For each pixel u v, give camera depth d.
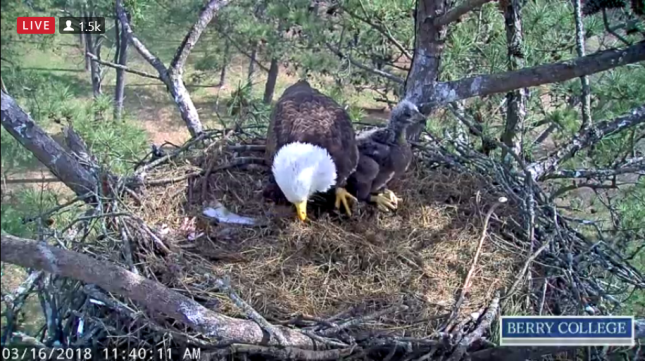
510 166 5.19
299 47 7.46
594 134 5.21
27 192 4.52
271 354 3.47
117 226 4.27
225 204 4.81
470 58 6.60
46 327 3.83
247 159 5.14
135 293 3.28
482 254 4.33
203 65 9.80
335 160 4.60
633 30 4.27
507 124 5.66
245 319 3.69
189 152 5.25
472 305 3.97
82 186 4.37
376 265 4.29
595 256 4.41
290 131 4.68
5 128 4.06
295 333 3.55
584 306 3.97
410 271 4.25
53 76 8.02
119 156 5.75
